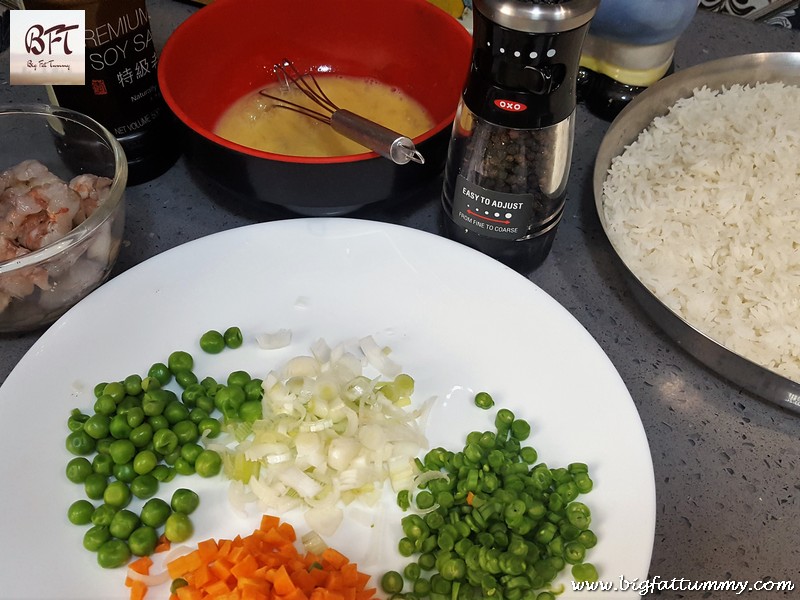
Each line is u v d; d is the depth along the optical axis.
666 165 0.37
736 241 0.33
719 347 0.28
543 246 0.33
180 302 0.32
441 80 0.38
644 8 0.36
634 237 0.34
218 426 0.28
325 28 0.40
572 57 0.26
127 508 0.27
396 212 0.37
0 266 0.27
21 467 0.27
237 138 0.37
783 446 0.30
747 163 0.36
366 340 0.31
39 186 0.30
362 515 0.27
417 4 0.37
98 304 0.31
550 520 0.26
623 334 0.33
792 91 0.39
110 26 0.31
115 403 0.28
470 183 0.31
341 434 0.28
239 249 0.33
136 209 0.36
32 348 0.29
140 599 0.24
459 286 0.32
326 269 0.33
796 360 0.30
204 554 0.25
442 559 0.25
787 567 0.26
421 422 0.29
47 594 0.24
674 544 0.27
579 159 0.39
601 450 0.28
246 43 0.39
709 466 0.29
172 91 0.35
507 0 0.24
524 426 0.28
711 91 0.39
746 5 0.51
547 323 0.31
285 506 0.27
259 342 0.31
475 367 0.30
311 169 0.31
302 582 0.24
